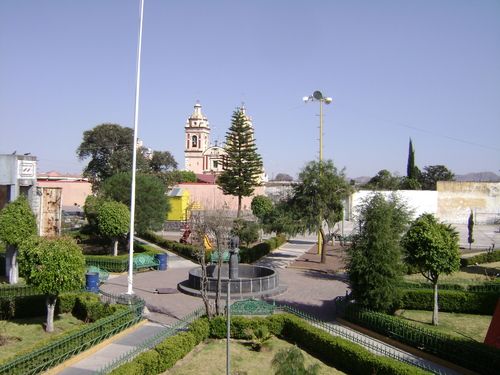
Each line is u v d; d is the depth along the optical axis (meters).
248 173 45.62
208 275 21.52
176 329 14.45
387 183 48.88
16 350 12.87
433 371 11.62
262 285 20.00
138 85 18.00
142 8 18.03
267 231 28.23
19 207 19.62
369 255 14.99
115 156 58.81
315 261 28.75
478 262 27.94
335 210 27.09
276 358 8.98
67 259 14.20
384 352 12.75
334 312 17.25
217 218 24.66
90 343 12.70
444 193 51.06
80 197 65.81
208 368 11.98
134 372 10.41
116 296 16.67
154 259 25.38
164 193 32.38
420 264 15.45
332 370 12.12
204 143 84.25
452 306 17.36
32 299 15.94
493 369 11.34
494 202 51.06
